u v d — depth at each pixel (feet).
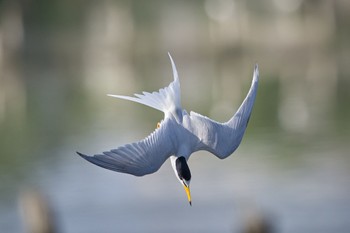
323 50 206.08
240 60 207.51
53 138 106.52
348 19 216.95
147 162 22.20
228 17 216.33
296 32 216.13
